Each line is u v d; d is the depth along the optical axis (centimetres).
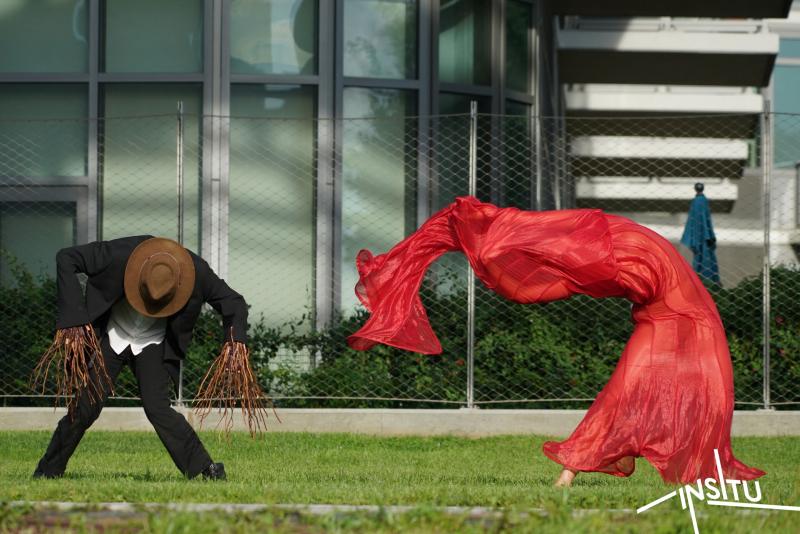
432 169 2667
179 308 1462
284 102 2723
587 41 4084
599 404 1479
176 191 2658
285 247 2677
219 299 1491
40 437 2202
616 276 1472
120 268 1443
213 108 2698
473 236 1560
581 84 4700
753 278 2466
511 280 1512
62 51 2745
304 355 2492
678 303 1475
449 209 1630
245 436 2275
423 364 2409
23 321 2427
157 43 2733
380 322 1648
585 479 1714
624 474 1499
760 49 4103
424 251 1653
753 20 4522
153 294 1433
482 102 2858
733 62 4253
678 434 1449
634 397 1463
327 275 2664
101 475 1617
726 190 4494
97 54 2725
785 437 2331
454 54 2836
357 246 2703
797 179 4494
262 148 2692
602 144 4372
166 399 1491
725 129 4672
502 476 1716
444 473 1752
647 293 1476
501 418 2339
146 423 2344
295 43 2725
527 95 2994
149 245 1452
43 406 2403
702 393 1456
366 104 2744
